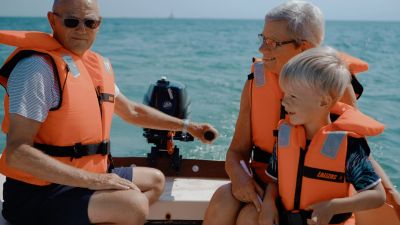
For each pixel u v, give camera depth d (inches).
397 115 321.4
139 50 845.2
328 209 82.8
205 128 123.6
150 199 112.0
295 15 100.3
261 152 107.1
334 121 92.2
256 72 107.9
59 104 95.6
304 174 89.0
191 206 116.1
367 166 84.0
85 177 94.0
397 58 767.1
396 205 89.3
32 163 90.7
